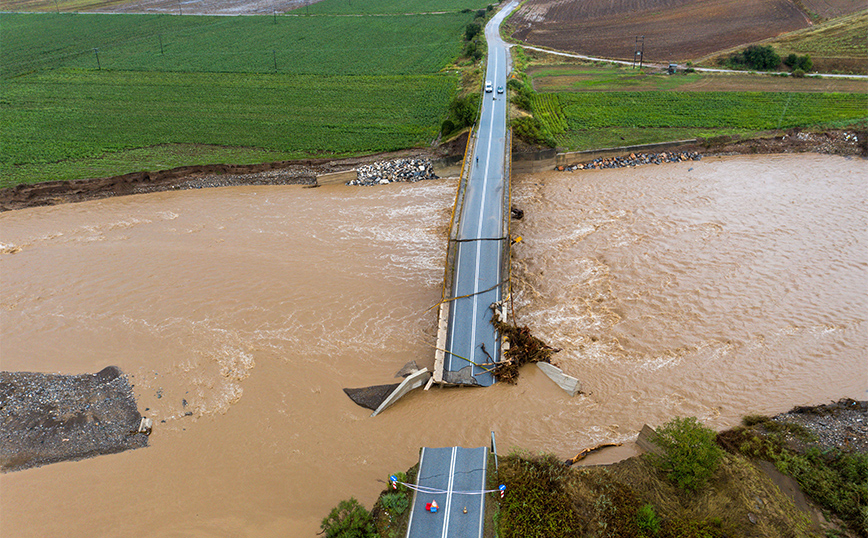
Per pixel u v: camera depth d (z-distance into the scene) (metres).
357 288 68.25
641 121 114.25
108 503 43.78
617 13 198.00
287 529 41.38
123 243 78.44
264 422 50.44
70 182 92.81
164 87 142.88
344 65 159.25
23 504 43.72
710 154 102.38
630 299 65.38
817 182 90.50
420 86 139.38
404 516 38.59
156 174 96.06
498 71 137.75
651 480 41.53
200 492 44.47
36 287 69.00
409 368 55.72
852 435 45.53
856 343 57.75
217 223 83.50
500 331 58.22
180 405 52.31
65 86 144.00
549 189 92.56
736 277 68.31
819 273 68.38
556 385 53.84
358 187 94.44
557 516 38.12
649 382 54.12
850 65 134.25
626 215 83.00
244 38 189.62
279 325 62.22
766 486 40.91
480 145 93.12
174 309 64.75
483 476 41.31
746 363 55.91
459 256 67.88
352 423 50.09
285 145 108.38
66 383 54.69
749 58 141.00
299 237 79.31
